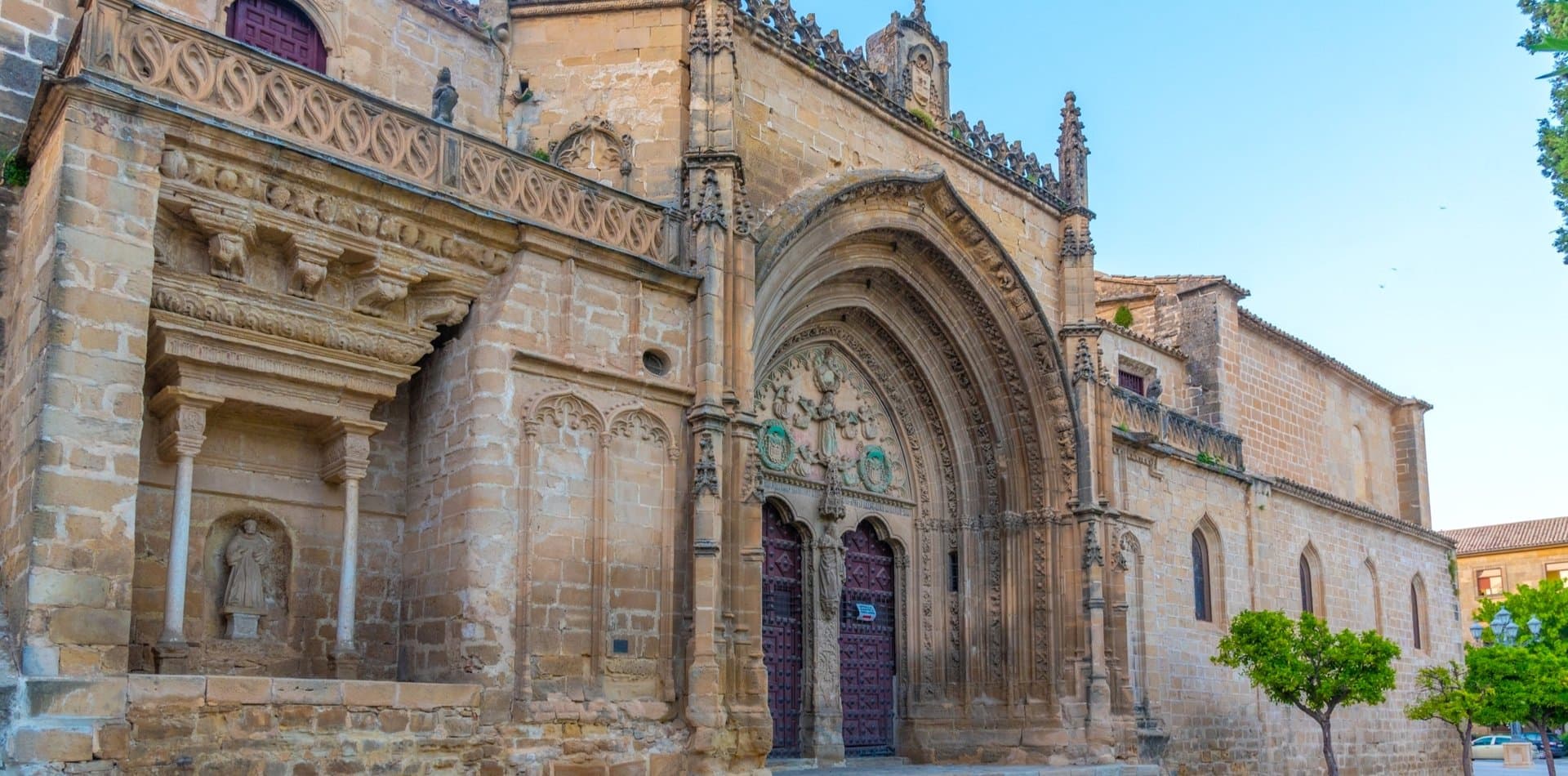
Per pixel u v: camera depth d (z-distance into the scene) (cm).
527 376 2069
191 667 1845
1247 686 4097
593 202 2228
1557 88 2170
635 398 2205
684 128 2484
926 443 3375
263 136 1783
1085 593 3192
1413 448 5725
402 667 2066
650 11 2545
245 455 1948
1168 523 3847
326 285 1942
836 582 3077
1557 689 3859
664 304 2289
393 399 2145
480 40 2539
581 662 2055
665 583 2192
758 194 2594
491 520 1981
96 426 1580
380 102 1961
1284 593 4388
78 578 1539
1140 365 4253
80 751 1484
